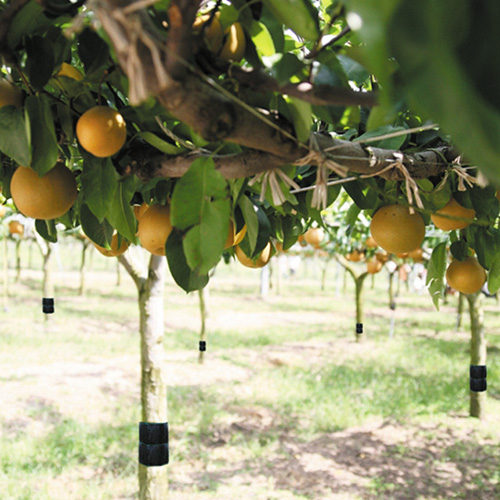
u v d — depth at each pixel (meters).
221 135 0.82
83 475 5.29
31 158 1.07
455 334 13.91
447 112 0.39
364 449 6.16
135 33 0.63
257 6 0.97
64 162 1.38
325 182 1.06
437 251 1.91
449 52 0.39
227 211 0.92
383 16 0.39
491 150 0.38
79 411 6.98
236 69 0.85
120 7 0.63
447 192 1.65
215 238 0.92
